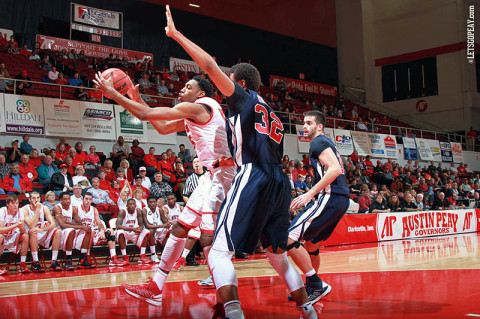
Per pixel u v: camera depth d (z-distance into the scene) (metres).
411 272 5.07
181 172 11.48
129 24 19.84
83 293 4.33
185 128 3.49
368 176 15.93
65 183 9.52
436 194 14.49
